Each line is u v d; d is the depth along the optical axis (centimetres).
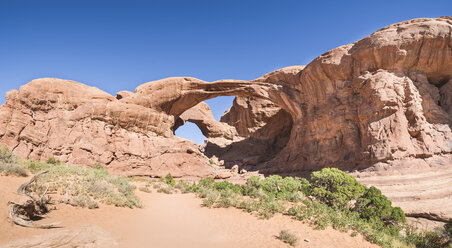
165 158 3884
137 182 2517
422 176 2147
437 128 2538
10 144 3108
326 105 3369
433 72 2812
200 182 2362
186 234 889
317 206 1318
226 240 852
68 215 844
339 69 3266
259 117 5391
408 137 2486
